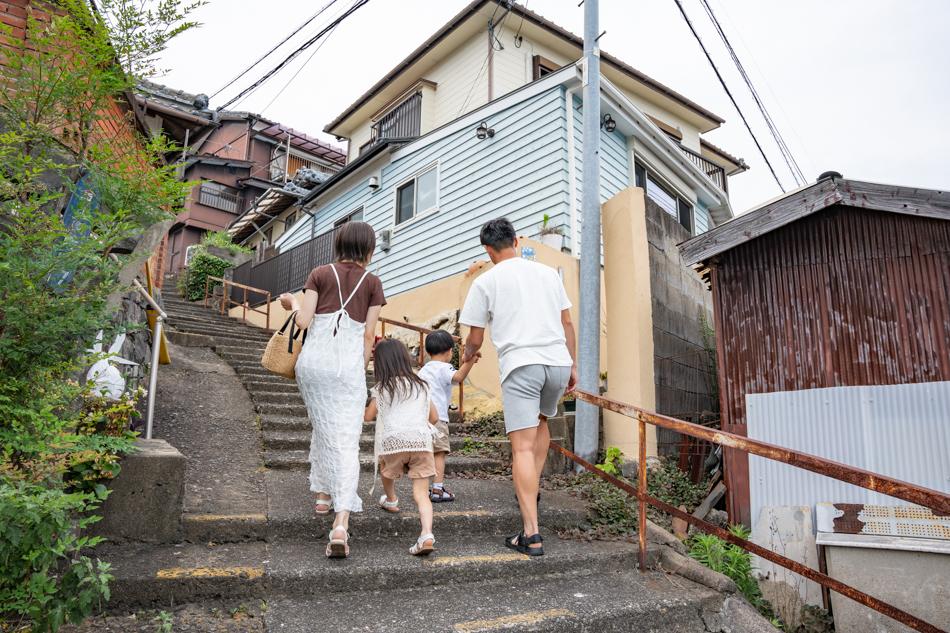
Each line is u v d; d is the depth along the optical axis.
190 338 7.93
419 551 2.98
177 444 4.34
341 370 2.98
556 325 3.35
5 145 2.72
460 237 9.48
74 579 2.08
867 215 4.60
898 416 4.24
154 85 3.93
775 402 4.69
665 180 10.46
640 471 3.37
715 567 3.65
